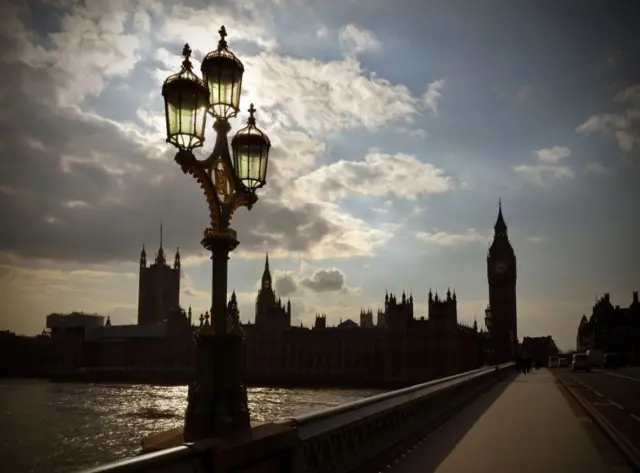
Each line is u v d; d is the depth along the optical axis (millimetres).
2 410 111125
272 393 165375
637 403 33969
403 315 199500
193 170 9367
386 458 15586
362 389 185875
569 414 27047
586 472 14320
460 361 194250
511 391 42625
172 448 7168
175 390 182875
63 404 126125
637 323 193125
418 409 21969
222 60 9969
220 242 9758
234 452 8172
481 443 18578
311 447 11508
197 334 9516
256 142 10617
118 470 6086
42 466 49625
